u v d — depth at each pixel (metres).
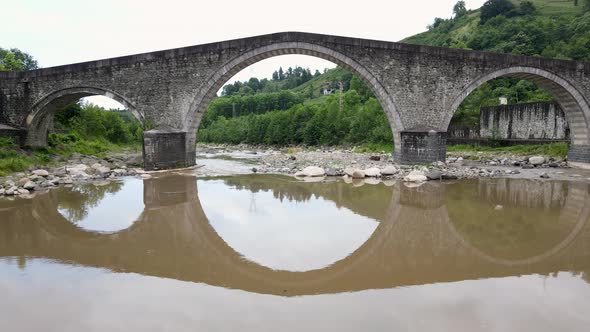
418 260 7.57
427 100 23.05
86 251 8.14
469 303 5.60
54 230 9.80
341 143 53.72
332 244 8.63
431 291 6.05
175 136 22.08
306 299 5.76
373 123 46.91
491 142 33.78
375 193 14.64
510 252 8.04
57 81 23.66
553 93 25.34
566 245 8.48
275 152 48.22
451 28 103.88
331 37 22.58
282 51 23.28
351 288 6.19
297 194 14.52
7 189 14.98
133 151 40.78
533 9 75.69
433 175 18.12
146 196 14.24
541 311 5.33
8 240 8.93
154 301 5.67
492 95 47.28
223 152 48.62
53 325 4.92
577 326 4.90
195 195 14.39
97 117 45.38
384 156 30.33
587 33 52.22
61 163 23.53
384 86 22.86
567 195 14.23
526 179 18.14
